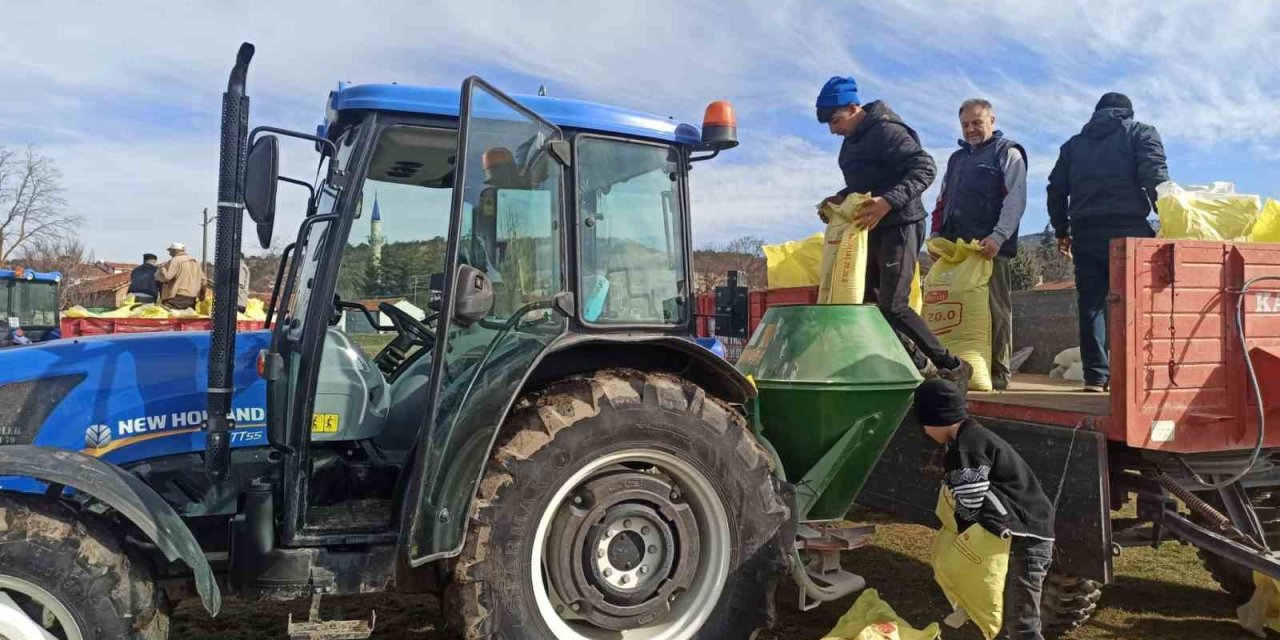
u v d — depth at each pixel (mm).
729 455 3523
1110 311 3621
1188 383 3650
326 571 3221
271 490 3238
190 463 3580
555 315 3543
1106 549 3623
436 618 4348
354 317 3779
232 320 3324
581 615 3436
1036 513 3508
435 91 3479
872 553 5590
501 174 3533
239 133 3234
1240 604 4652
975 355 5098
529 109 3475
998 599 3463
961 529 3588
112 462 3490
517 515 3250
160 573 3281
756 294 6816
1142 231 5109
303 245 3744
